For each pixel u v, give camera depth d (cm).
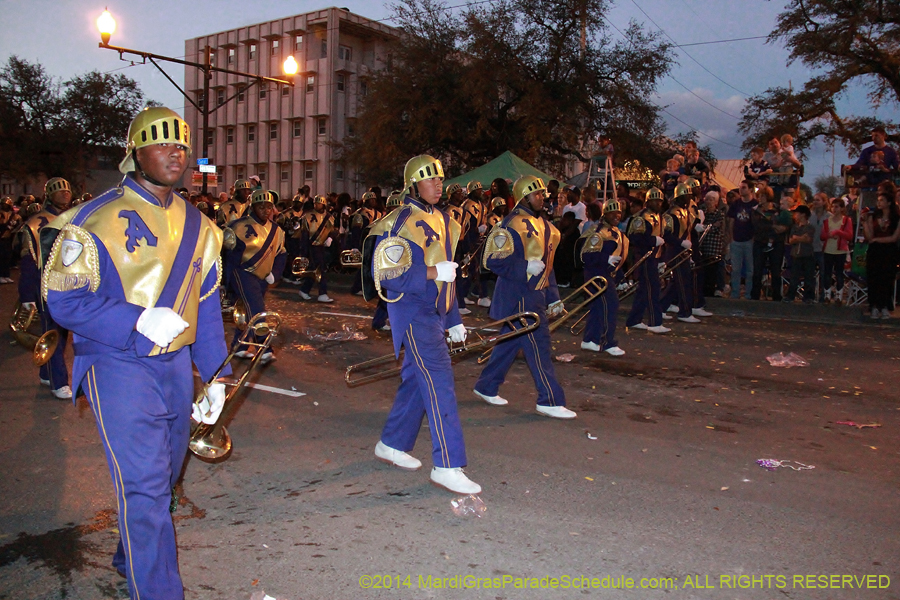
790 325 1129
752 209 1321
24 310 562
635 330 1066
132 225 273
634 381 757
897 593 335
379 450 493
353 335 1009
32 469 484
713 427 598
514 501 433
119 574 342
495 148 3019
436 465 444
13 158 4422
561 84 2825
